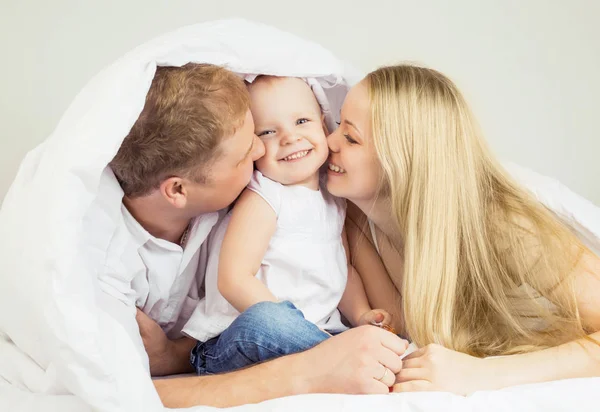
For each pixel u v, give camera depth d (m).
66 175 0.87
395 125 1.10
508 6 1.81
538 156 1.86
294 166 1.11
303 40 1.16
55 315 0.81
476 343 1.07
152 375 1.15
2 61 1.67
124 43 1.70
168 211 1.07
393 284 1.26
